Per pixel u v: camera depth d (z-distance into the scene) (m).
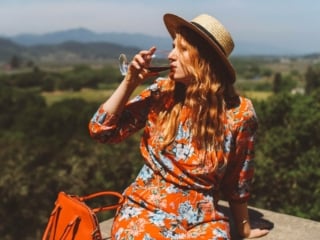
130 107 2.44
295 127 5.84
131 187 2.40
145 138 2.40
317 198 5.25
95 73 92.12
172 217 2.25
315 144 5.77
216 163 2.29
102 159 8.78
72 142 10.02
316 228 2.88
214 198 2.40
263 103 6.44
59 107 20.72
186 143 2.28
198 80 2.23
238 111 2.39
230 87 2.37
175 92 2.37
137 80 2.30
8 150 10.40
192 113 2.27
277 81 66.62
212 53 2.25
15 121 22.16
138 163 8.45
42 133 16.55
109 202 8.64
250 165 2.51
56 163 9.76
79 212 2.20
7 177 9.80
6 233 9.98
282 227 2.89
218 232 2.26
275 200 5.60
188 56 2.24
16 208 9.95
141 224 2.23
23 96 34.62
